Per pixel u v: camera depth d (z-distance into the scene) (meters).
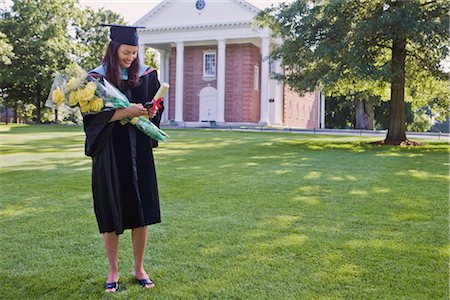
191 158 11.69
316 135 25.88
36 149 14.40
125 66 3.24
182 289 3.21
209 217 5.22
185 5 40.44
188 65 42.91
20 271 3.57
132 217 3.20
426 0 17.48
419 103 22.09
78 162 10.66
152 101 3.21
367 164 10.68
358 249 4.06
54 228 4.79
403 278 3.39
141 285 3.30
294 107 49.09
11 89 45.22
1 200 6.18
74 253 4.00
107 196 3.14
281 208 5.70
